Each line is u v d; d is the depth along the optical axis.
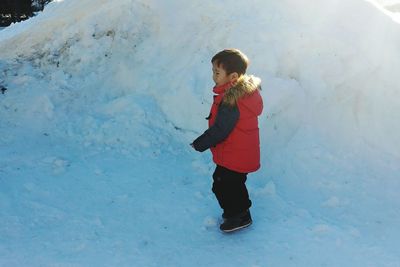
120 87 5.73
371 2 6.09
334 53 5.22
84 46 6.05
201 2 6.05
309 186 4.45
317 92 5.02
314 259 3.53
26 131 5.18
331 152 4.76
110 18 6.21
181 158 4.84
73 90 5.65
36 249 3.56
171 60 5.71
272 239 3.75
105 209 4.08
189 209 4.11
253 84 3.54
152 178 4.51
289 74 5.14
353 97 5.15
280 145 4.71
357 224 3.97
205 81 5.20
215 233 3.84
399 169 4.67
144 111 5.23
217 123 3.46
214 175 3.73
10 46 6.52
